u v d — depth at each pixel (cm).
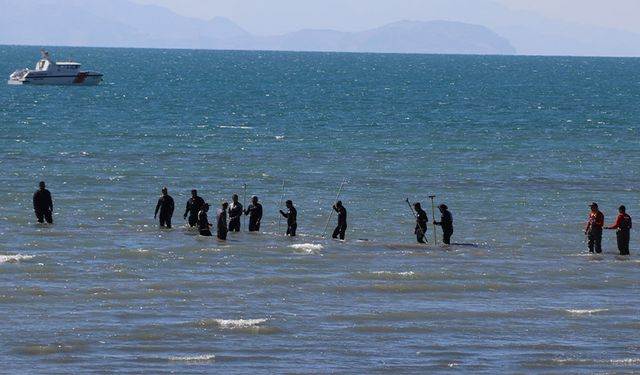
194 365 3247
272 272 4656
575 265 4956
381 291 4341
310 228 5953
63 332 3584
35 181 7412
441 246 5406
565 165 9019
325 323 3809
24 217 6012
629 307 4138
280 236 5553
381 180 7906
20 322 3697
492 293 4353
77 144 9888
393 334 3681
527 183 7900
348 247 5291
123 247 5125
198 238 5406
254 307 4019
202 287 4325
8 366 3183
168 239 5362
